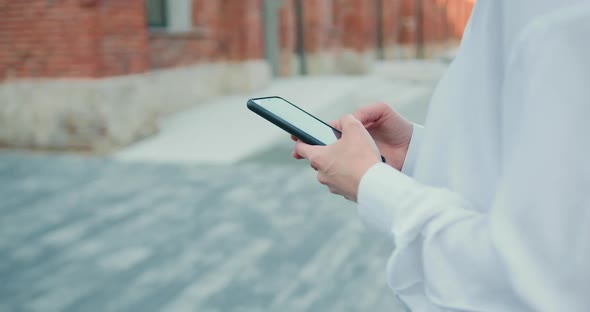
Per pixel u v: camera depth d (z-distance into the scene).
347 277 3.40
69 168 6.66
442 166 0.75
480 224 0.62
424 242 0.65
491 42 0.69
